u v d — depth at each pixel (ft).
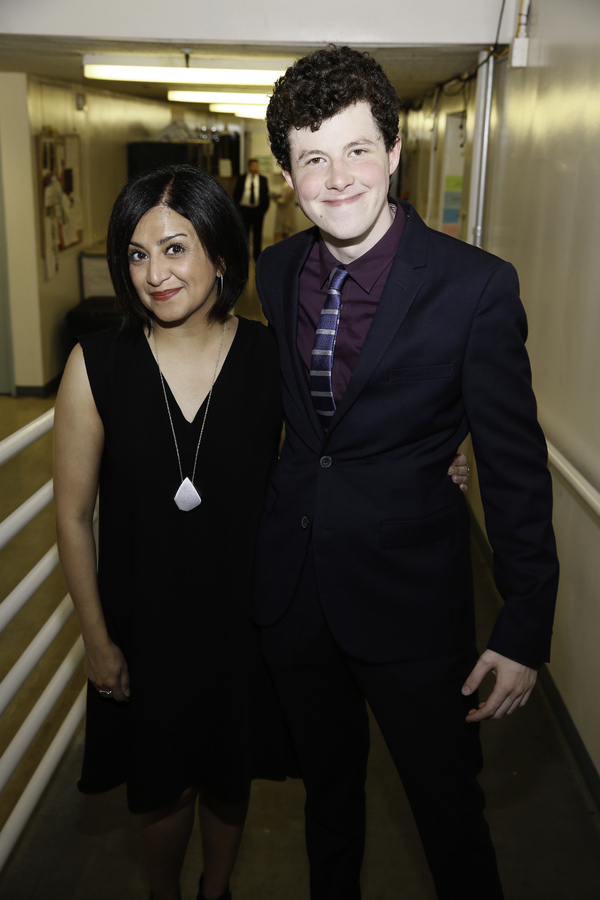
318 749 5.28
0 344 20.45
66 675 6.62
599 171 7.83
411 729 4.77
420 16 11.28
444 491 4.74
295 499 4.78
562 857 6.82
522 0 11.07
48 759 6.50
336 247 4.45
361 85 4.01
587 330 8.14
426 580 4.65
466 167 16.46
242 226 4.65
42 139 19.67
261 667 5.38
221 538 4.81
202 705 5.02
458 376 4.40
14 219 19.57
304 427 4.75
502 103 12.91
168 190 4.33
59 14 11.34
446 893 5.03
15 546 12.69
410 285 4.34
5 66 16.76
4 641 10.02
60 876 6.46
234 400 4.78
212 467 4.71
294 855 6.74
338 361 4.57
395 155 4.44
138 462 4.64
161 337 4.70
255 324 5.05
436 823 4.87
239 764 5.10
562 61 9.31
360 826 5.49
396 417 4.44
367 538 4.59
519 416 4.36
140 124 31.04
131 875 6.47
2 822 7.06
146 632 4.79
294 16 11.30
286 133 4.22
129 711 5.07
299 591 4.87
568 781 7.87
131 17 11.33
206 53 12.93
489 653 4.48
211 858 5.73
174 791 5.04
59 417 4.63
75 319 21.65
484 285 4.27
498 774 7.94
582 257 8.39
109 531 4.84
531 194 10.92
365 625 4.67
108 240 4.49
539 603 4.42
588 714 7.78
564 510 9.07
